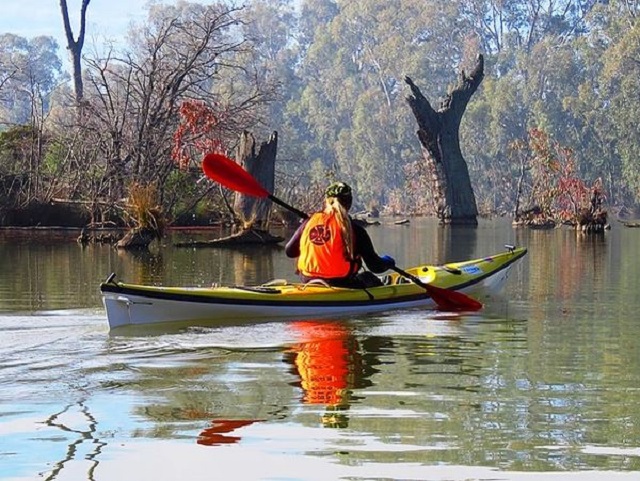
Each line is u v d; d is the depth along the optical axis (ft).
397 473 17.35
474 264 41.11
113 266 55.52
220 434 19.49
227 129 95.09
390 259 35.58
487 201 226.99
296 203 111.14
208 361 26.16
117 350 27.48
